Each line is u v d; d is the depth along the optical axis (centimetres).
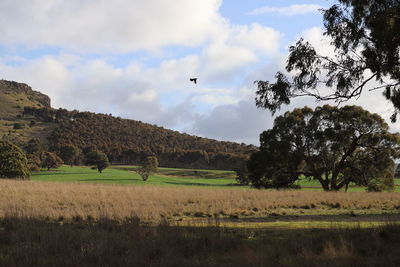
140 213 1582
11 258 734
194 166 19512
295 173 5306
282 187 5397
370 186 5200
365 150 5088
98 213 1577
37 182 4034
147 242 871
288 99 1534
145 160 10675
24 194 2467
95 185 3812
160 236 937
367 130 4891
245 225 1406
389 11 1348
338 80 1471
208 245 892
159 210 1781
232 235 1064
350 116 4816
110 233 1048
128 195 2559
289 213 1953
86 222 1368
